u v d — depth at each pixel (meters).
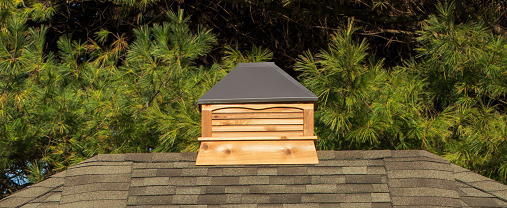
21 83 5.21
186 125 5.06
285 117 3.51
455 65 5.52
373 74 4.80
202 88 5.69
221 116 3.52
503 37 5.68
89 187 3.33
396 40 7.72
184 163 3.43
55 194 3.40
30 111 5.67
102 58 6.68
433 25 5.52
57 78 5.73
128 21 8.07
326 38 8.13
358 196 3.16
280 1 7.43
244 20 8.76
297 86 3.66
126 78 5.49
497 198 3.29
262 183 3.25
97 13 8.30
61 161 6.26
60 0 7.41
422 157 3.42
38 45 5.38
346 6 7.59
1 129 5.62
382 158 3.42
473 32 5.39
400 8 7.30
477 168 5.68
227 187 3.24
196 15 8.52
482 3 6.98
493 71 5.27
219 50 8.54
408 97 5.43
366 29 8.12
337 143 5.70
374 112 4.91
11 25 5.07
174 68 5.12
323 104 5.01
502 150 5.39
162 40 5.23
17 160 6.57
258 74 3.86
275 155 3.40
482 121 5.40
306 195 3.17
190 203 3.16
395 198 3.13
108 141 5.81
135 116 5.37
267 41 8.64
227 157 3.41
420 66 6.43
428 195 3.15
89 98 5.63
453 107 5.62
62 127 5.69
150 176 3.37
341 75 4.69
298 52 8.66
